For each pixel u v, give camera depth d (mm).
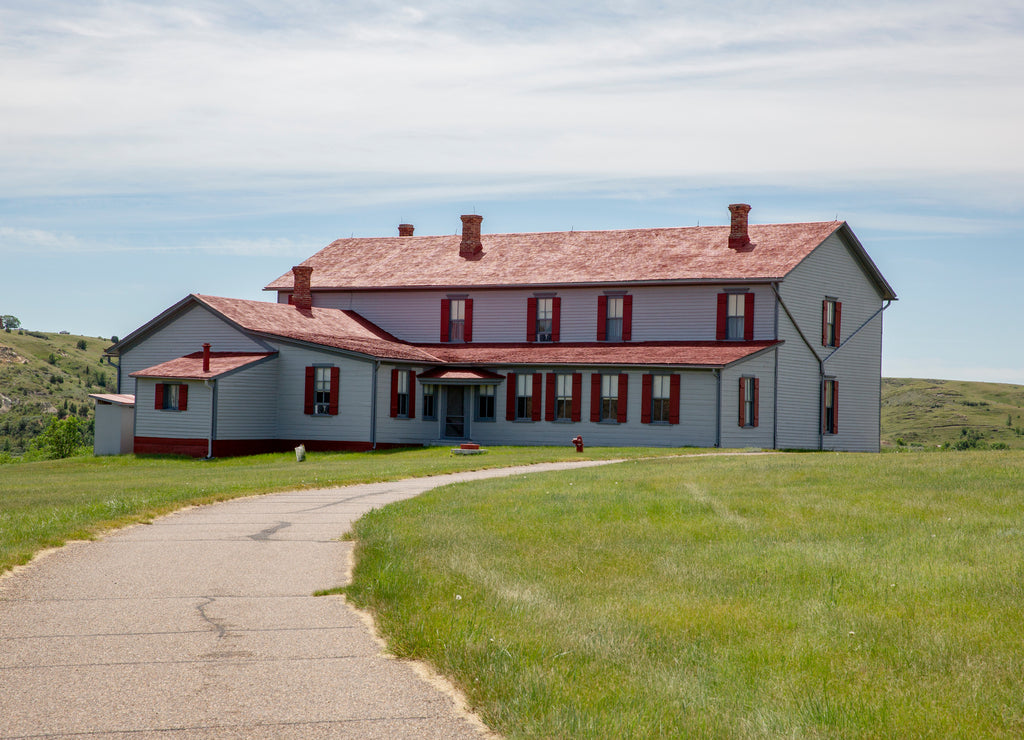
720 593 10781
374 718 6730
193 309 41781
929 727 6668
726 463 25609
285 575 11531
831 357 42875
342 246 52625
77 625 9117
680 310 40938
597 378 39188
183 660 8008
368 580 10883
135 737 6301
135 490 21797
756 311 39406
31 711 6754
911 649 8461
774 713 6801
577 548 13539
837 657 8297
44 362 154500
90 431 116625
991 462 23984
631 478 22031
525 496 18781
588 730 6379
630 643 8516
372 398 38781
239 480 24453
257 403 39438
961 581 10883
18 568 11859
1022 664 7996
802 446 41000
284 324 41969
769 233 42812
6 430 120562
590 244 46156
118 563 12258
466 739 6379
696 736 6414
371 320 47469
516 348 43125
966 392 120250
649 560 12727
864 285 45500
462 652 7973
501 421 41031
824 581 11227
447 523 15398
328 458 36000
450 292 45562
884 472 21797
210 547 13523
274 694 7188
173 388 38906
